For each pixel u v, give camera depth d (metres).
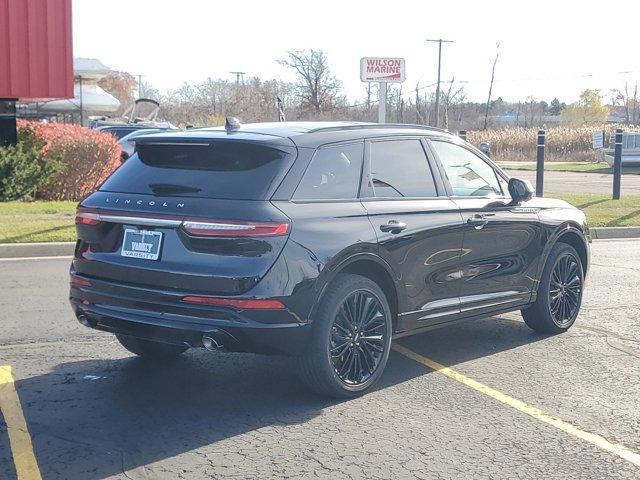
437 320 6.36
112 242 5.50
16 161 17.25
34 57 18.64
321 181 5.57
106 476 4.34
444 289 6.37
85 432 4.96
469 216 6.52
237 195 5.21
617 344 7.30
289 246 5.14
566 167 39.44
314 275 5.24
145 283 5.27
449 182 6.57
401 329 6.08
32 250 11.84
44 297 8.77
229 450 4.73
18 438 4.84
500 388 5.98
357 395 5.71
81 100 43.62
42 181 17.75
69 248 12.09
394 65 16.41
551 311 7.54
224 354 6.75
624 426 5.25
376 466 4.55
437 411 5.47
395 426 5.17
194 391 5.78
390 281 5.91
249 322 5.02
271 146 5.39
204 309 5.06
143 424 5.12
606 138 41.66
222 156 5.50
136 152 5.86
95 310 5.50
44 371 6.18
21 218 14.15
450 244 6.35
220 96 64.94
